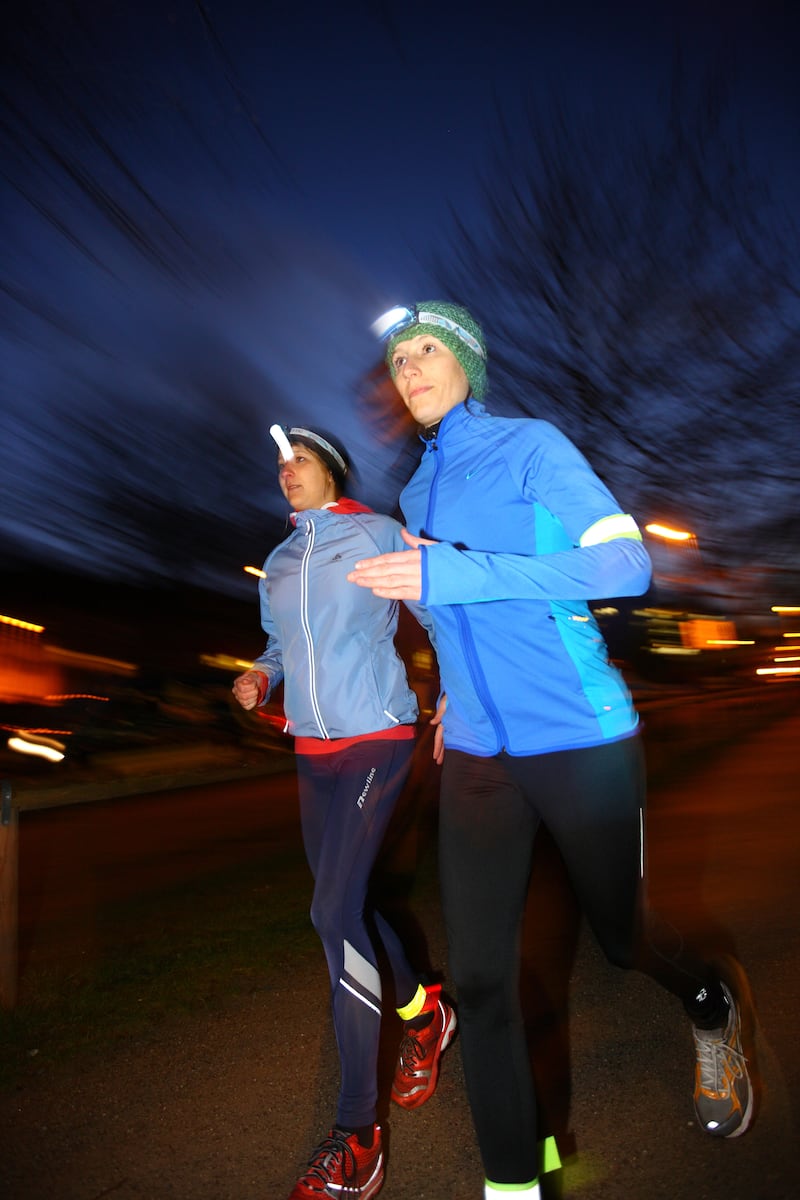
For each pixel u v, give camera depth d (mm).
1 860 3621
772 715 13891
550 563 2025
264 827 7652
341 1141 2438
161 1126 2822
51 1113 2908
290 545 2922
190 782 6344
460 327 2432
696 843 6211
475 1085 2148
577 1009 3561
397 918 3982
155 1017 3590
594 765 2172
